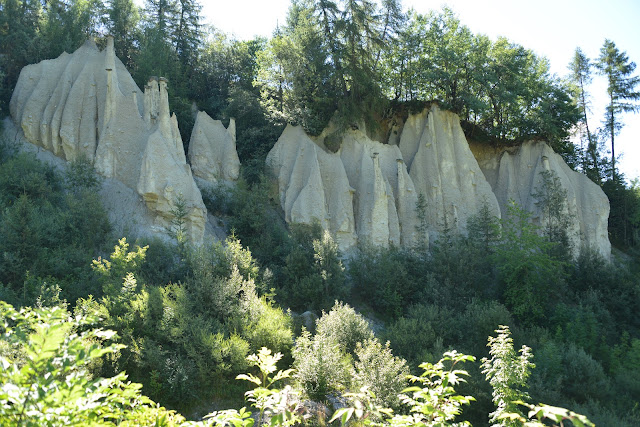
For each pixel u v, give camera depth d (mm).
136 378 17562
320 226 32844
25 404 4656
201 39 53750
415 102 42781
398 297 28891
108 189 30453
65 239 24812
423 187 39406
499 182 43312
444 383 7254
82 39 40812
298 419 7055
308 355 17703
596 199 42688
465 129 45219
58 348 5074
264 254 30219
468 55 43562
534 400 19875
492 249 34531
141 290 20172
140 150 31547
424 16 46219
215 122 38219
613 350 25703
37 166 29188
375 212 35094
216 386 18047
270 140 39750
